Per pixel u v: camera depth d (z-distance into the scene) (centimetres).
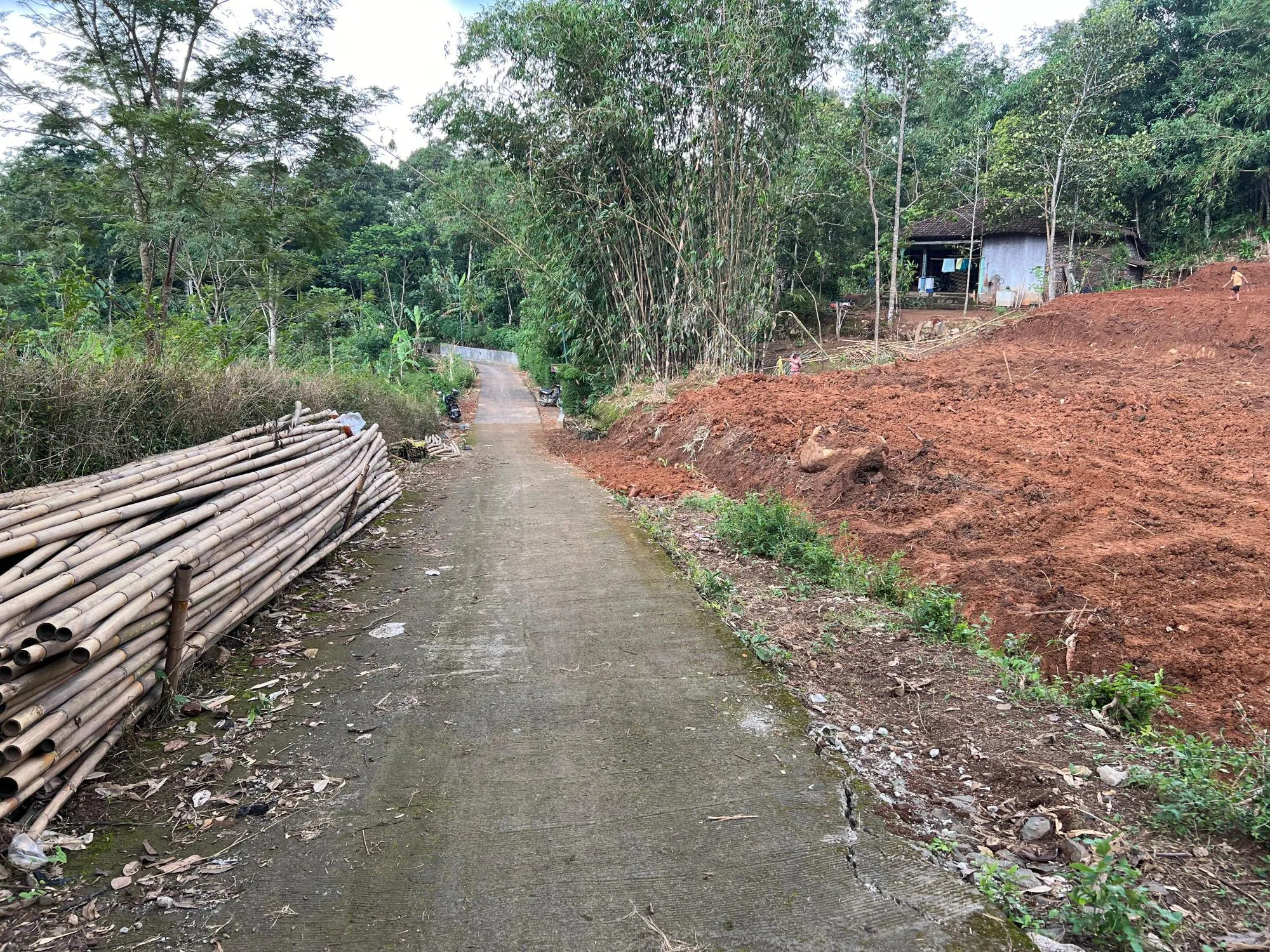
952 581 558
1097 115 2448
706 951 196
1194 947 197
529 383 3234
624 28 1407
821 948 197
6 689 232
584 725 315
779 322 2303
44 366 474
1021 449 831
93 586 280
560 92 1459
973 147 3033
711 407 1112
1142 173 2767
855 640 427
